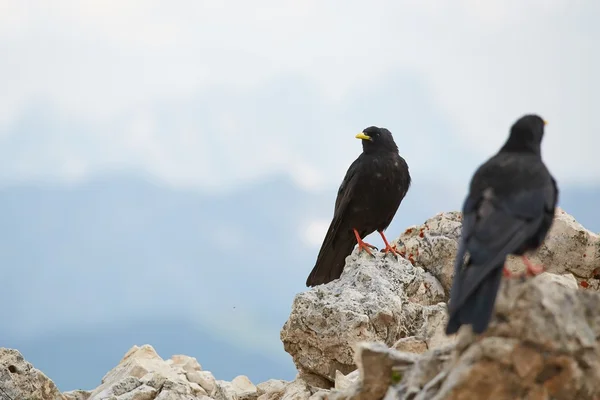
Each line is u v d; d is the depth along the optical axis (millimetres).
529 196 8961
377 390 9172
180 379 13672
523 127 9711
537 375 7832
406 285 14812
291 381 14328
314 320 13617
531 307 7848
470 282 7973
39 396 13016
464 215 9008
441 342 11484
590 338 7875
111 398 12633
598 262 14570
